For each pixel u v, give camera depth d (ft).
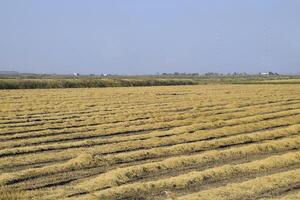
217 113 121.29
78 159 61.26
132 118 110.93
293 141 75.56
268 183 48.83
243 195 44.78
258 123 98.99
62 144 75.46
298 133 87.15
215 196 44.06
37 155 66.28
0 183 50.11
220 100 160.35
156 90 225.56
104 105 142.20
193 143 74.38
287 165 59.11
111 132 90.12
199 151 70.49
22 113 119.55
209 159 63.00
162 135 85.51
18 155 68.13
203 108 133.18
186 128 92.43
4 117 111.45
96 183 49.88
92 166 59.31
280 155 64.23
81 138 85.10
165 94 192.65
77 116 115.14
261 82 356.59
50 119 109.50
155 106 139.23
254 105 143.02
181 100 161.07
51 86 267.59
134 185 47.98
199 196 44.09
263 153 68.54
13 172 55.67
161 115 116.47
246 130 91.45
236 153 67.21
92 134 87.76
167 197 44.34
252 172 55.31
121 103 149.07
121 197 44.75
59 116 114.62
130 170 55.01
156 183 48.98
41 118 110.73
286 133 86.17
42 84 266.57
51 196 44.86
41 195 45.27
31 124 100.99
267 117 110.83
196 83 335.26
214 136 84.07
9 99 161.48
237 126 94.38
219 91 213.87
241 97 173.47
